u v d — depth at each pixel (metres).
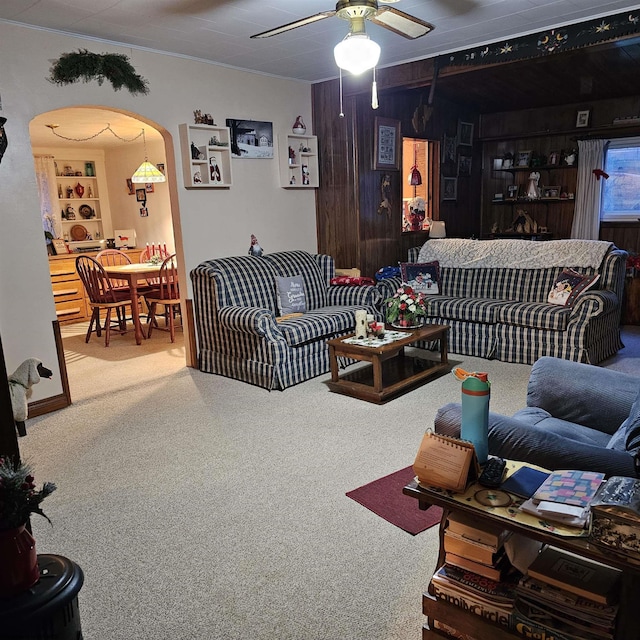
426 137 6.11
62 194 8.30
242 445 3.08
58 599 1.36
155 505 2.48
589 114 6.35
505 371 4.25
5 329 3.52
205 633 1.72
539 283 4.77
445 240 5.47
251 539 2.20
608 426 2.19
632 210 6.36
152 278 6.11
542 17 3.67
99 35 3.77
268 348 3.96
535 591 1.30
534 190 6.76
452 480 1.37
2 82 3.39
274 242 5.27
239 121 4.79
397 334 3.93
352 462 2.82
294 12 3.40
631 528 1.09
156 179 6.19
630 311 5.65
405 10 3.48
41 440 3.25
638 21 3.50
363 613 1.78
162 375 4.52
